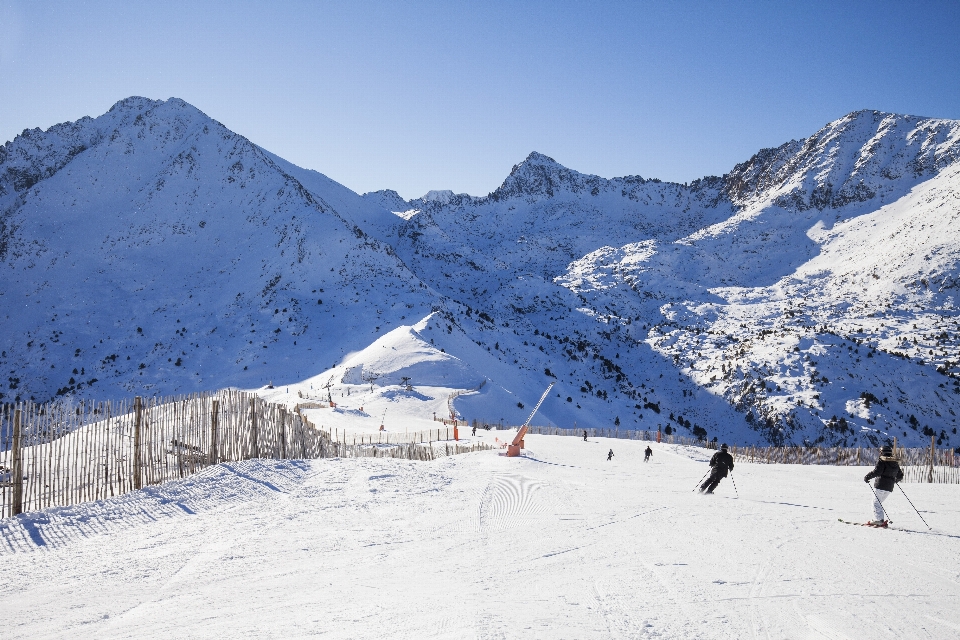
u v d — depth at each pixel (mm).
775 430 123875
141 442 13516
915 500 14344
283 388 108562
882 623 5203
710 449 46969
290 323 167250
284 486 13539
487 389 94875
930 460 25906
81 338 183875
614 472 20062
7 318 195875
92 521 9867
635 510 11273
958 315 183250
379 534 9023
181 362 159000
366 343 139875
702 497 13406
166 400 15133
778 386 137500
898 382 132750
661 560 7465
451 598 5852
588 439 48156
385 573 6863
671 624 5094
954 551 8156
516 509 11250
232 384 136500
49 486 11539
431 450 31078
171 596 6008
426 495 12891
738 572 6887
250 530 9297
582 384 154000
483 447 33750
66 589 6285
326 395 83562
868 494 15578
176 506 11148
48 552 8008
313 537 8797
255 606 5652
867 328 174000
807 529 9602
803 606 5652
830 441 116000
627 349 195125
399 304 172125
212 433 16078
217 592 6145
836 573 6879
